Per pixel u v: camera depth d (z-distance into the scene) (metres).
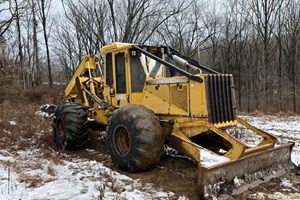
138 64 7.09
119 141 6.53
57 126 8.45
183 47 28.30
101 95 8.48
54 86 25.50
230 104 6.36
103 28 22.23
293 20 28.03
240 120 6.71
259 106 26.86
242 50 30.84
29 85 30.41
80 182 5.75
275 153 6.15
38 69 30.55
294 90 25.70
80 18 23.28
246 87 32.00
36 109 15.22
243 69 32.50
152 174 6.13
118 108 7.13
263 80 28.23
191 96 6.16
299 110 24.14
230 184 5.26
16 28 28.39
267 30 26.94
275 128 12.48
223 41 31.59
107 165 6.79
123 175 6.09
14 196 5.17
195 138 6.71
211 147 6.82
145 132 5.99
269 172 6.00
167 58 7.52
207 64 35.25
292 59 27.78
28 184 5.71
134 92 7.18
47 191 5.37
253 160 5.69
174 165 6.54
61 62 40.81
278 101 25.42
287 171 6.32
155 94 6.79
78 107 8.18
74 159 7.36
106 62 7.84
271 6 26.47
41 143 8.82
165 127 6.62
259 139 9.43
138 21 20.70
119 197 5.01
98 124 8.42
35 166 6.77
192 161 6.75
